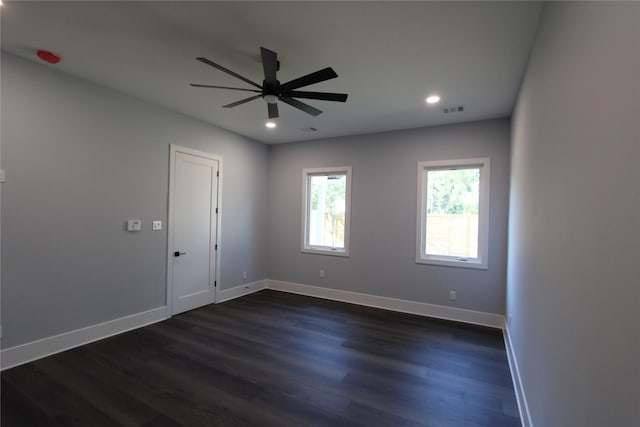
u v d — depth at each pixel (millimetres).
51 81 2818
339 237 5109
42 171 2771
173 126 3924
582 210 1073
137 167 3533
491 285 3902
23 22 2152
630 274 704
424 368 2750
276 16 2029
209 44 2398
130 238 3486
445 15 1964
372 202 4695
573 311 1145
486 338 3459
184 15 2053
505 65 2553
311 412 2109
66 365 2662
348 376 2590
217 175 4602
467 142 4059
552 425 1404
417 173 4367
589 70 1036
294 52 2457
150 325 3662
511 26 2045
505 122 3852
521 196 2557
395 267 4500
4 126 2553
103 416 2018
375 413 2113
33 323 2734
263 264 5598
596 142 956
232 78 2979
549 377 1478
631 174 708
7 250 2578
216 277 4641
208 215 4477
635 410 666
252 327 3676
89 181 3105
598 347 900
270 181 5641
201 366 2707
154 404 2156
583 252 1053
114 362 2742
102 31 2254
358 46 2354
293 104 2725
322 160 5152
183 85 3160
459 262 4078
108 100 3240
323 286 5090
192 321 3826
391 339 3391
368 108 3633
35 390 2287
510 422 2051
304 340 3324
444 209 4297
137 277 3568
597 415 896
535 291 1863
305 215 5328
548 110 1649
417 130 4383
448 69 2672
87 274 3107
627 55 743
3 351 2564
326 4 1895
